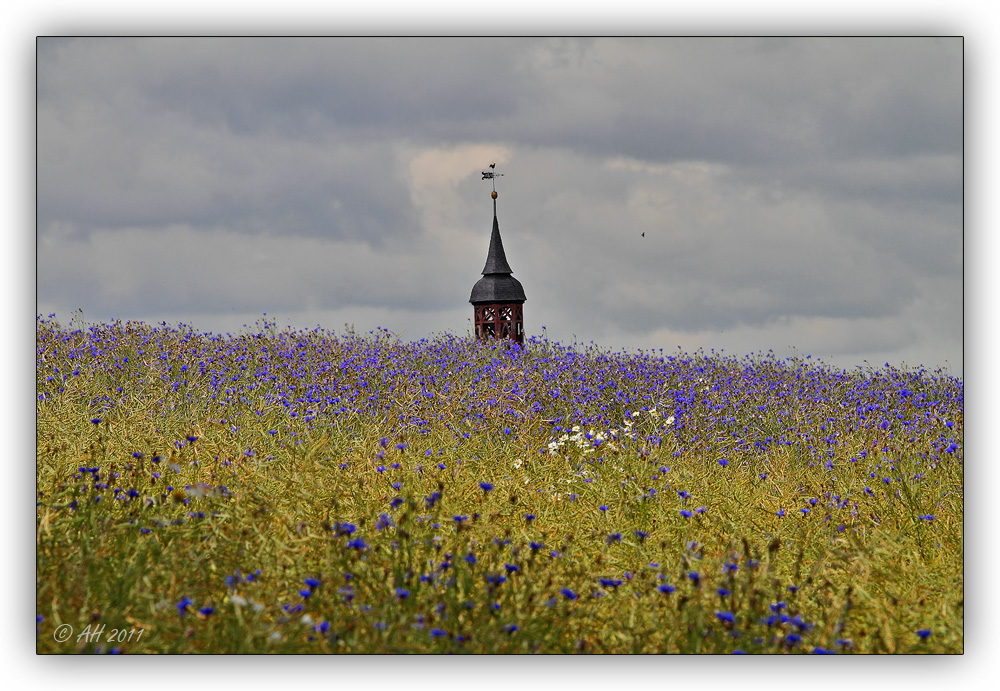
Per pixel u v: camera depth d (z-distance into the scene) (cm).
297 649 996
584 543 1349
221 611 1020
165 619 1008
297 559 1136
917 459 1730
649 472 1667
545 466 1734
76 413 1780
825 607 1135
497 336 4175
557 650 1045
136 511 1245
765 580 1124
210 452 1564
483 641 1003
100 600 1039
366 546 1116
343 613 1030
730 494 1625
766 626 1043
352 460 1606
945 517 1462
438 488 1447
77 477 1357
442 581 1077
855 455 1789
